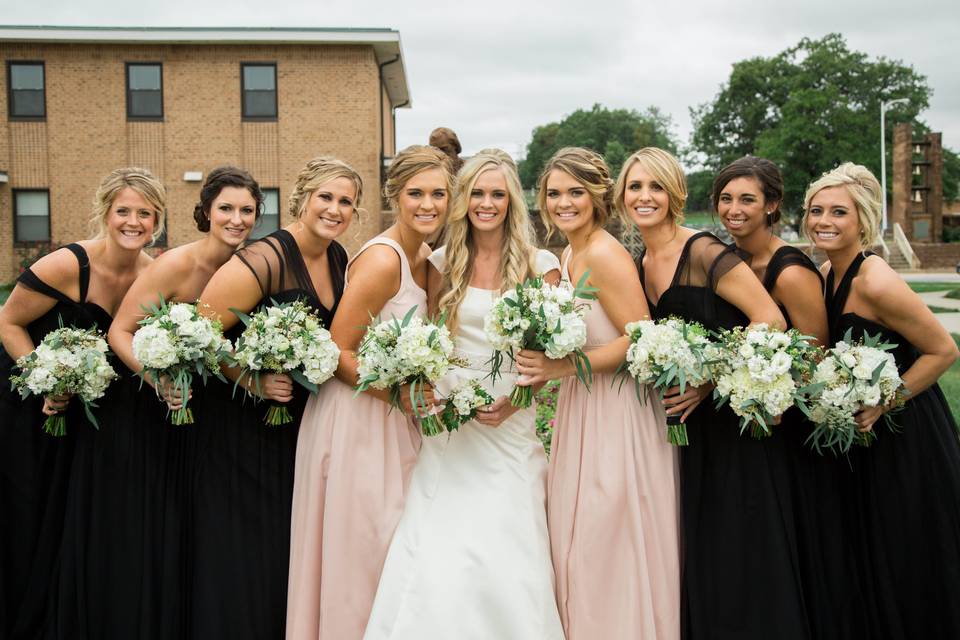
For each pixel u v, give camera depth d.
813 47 58.44
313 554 3.35
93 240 3.80
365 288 3.44
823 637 3.30
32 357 3.42
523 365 3.26
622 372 3.35
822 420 3.15
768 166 3.59
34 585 3.63
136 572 3.48
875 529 3.36
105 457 3.51
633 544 3.27
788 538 3.22
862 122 49.97
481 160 3.56
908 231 41.78
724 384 3.10
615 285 3.38
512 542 3.38
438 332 3.16
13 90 20.81
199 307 3.46
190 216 20.97
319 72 20.67
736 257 3.36
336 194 3.46
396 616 3.23
